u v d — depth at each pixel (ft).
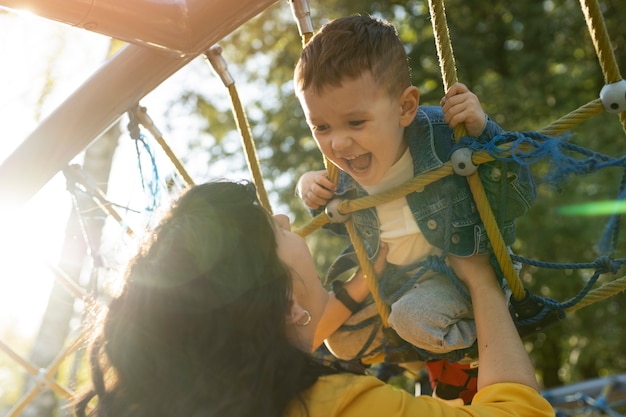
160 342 4.19
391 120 5.49
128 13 5.39
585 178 21.94
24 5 5.14
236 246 4.25
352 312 6.37
